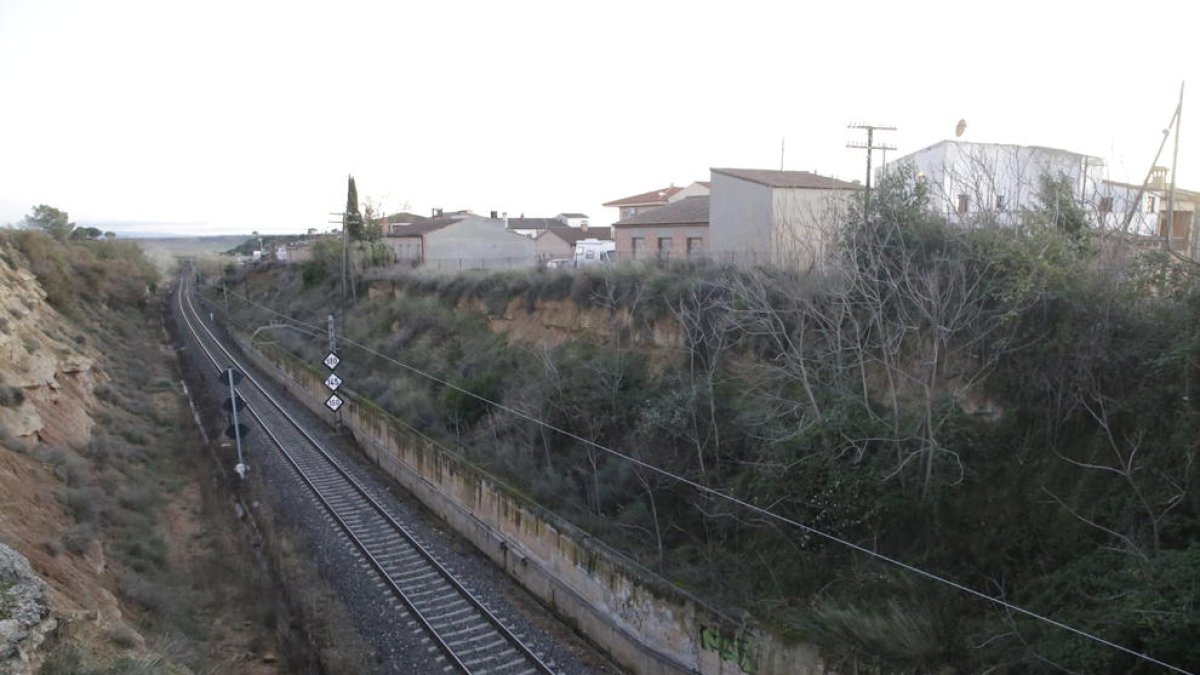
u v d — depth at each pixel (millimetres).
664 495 16234
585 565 14906
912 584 11109
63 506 14664
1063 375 11320
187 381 36469
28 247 39031
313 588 15508
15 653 7328
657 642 13234
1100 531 10102
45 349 23125
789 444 13742
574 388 20250
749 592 12805
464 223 56938
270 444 26891
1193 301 10477
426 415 24844
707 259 22312
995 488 11703
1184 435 9547
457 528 20047
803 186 29344
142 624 11758
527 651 13508
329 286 54375
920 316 13617
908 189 16625
